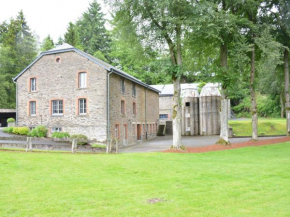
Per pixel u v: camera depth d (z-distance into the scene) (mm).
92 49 60750
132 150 22328
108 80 25594
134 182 9320
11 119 33031
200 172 11109
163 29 19328
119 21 20484
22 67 51969
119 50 53062
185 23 18125
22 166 11312
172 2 17516
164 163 13234
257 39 21297
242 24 21188
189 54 25203
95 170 11242
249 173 10922
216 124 36406
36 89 28547
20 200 7160
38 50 59844
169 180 9672
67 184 8867
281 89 44156
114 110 26766
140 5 18781
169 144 27906
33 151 16172
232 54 20828
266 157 15672
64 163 12430
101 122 25484
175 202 7129
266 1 24609
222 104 22391
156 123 40938
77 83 26688
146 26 19859
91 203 6984
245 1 21312
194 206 6820
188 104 38469
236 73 21766
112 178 9891
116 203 7008
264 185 8992
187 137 34812
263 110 52625
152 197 7562
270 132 35562
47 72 28141
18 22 54750
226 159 15000
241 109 58969
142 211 6426
